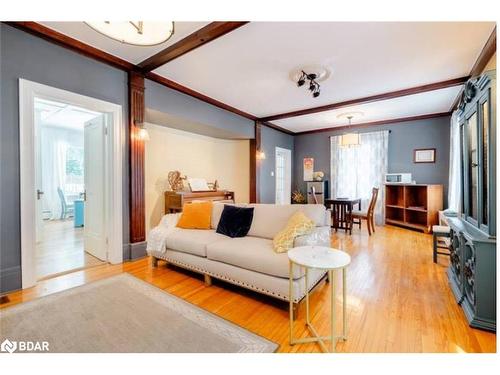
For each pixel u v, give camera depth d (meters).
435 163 5.22
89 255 3.37
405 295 2.26
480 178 1.98
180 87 3.71
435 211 4.84
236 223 2.75
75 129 6.97
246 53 2.80
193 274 2.76
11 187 2.24
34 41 2.35
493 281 1.71
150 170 4.36
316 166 6.99
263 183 6.20
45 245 3.90
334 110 4.94
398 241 4.22
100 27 1.82
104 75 2.88
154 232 2.96
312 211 2.57
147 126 4.30
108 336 1.64
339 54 2.79
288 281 1.91
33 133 2.36
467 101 2.30
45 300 2.10
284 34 2.43
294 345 1.58
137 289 2.34
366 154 6.02
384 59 2.90
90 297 2.17
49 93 2.44
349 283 2.52
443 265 3.04
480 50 2.69
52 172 6.67
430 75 3.33
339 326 1.78
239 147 5.99
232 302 2.13
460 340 1.61
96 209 3.28
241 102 4.55
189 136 5.05
